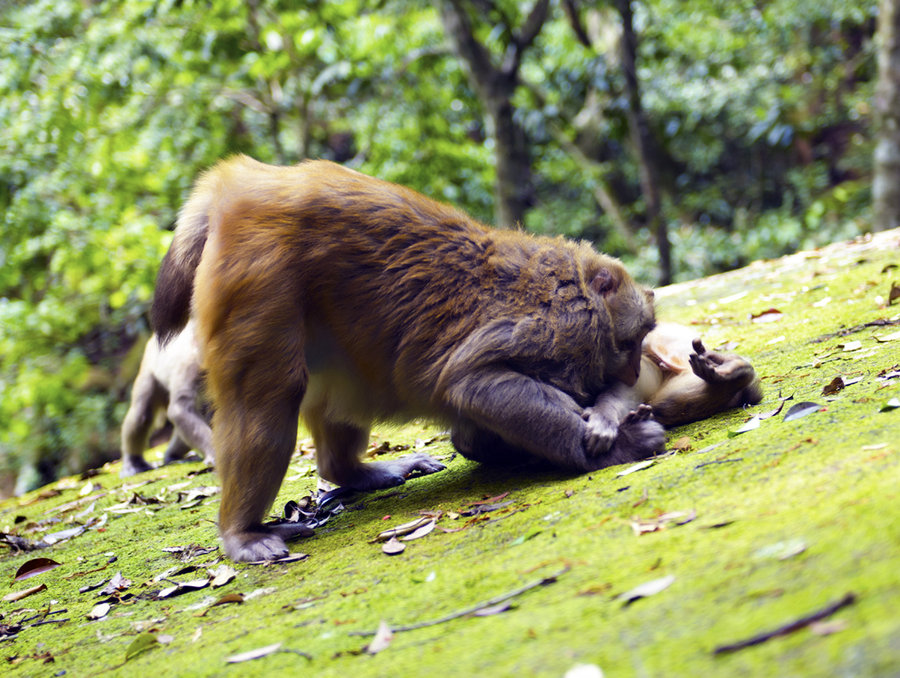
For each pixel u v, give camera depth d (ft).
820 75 62.59
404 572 10.30
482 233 13.82
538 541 9.93
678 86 60.34
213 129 47.93
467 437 14.76
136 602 12.25
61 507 21.90
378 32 46.44
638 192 64.95
